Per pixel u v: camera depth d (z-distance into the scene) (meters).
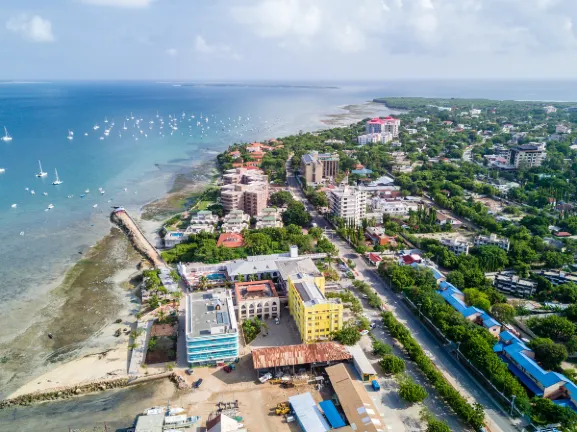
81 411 187.38
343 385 191.12
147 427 172.25
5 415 186.12
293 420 179.00
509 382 186.50
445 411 183.25
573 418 169.00
